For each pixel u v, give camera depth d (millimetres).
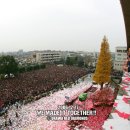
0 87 52000
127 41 8516
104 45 39062
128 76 8750
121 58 108500
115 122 6348
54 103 38656
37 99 42094
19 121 29797
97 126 24625
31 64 126500
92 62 149750
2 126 27969
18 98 40781
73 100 37781
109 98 31359
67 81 66688
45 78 72312
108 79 39906
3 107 35500
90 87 51531
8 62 75812
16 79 70438
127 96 7527
